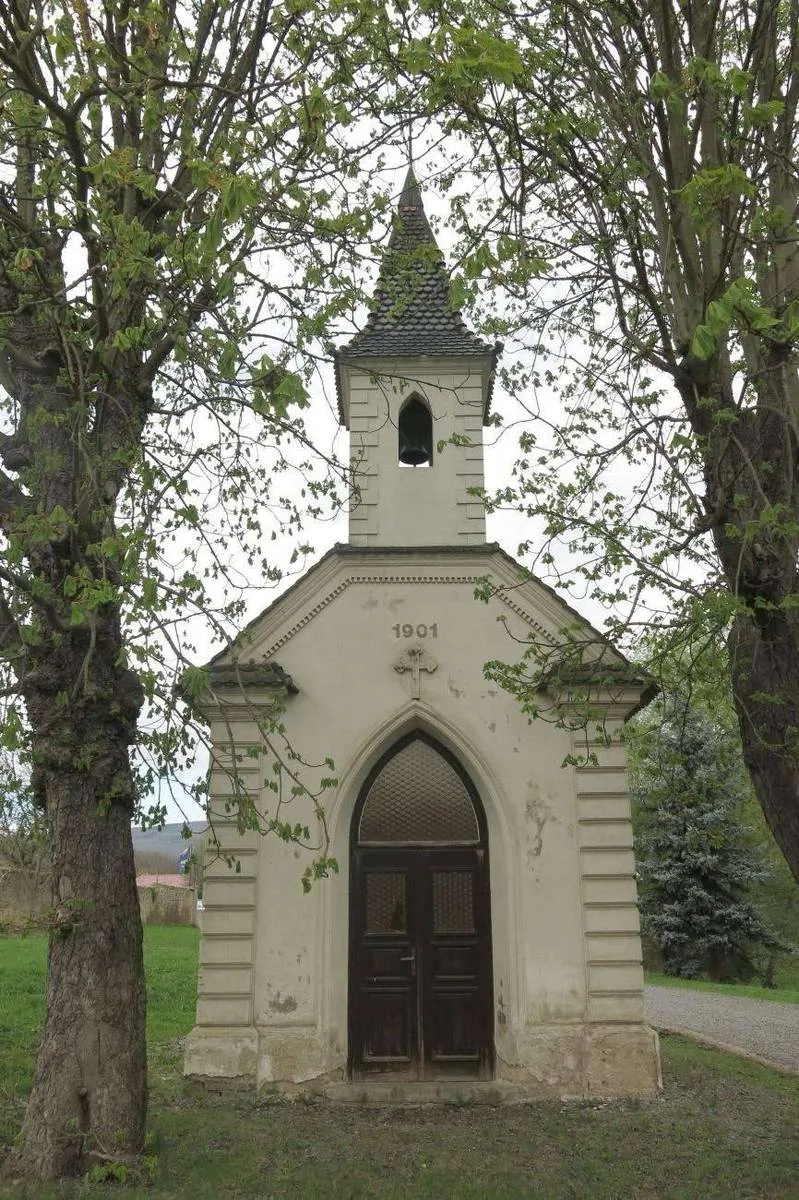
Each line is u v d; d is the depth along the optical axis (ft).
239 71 29.91
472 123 28.40
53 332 27.96
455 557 41.75
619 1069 36.27
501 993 38.04
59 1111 25.26
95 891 26.76
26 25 26.21
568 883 38.42
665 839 94.68
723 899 95.96
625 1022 36.86
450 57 21.85
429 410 45.11
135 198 29.66
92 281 27.99
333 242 29.35
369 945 39.01
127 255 23.85
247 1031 36.52
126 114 31.30
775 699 25.44
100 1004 26.09
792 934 115.96
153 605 22.63
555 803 39.19
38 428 27.12
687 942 94.53
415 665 40.37
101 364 27.22
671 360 27.91
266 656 40.65
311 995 37.19
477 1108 35.29
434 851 39.93
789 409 27.02
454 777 40.83
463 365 45.29
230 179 20.67
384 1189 26.35
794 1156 29.14
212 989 36.91
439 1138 31.45
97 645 27.86
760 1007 67.05
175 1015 53.06
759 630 25.90
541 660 32.50
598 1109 34.99
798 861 25.68
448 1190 26.21
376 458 44.16
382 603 41.39
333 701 40.16
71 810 27.20
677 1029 53.06
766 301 26.94
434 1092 36.04
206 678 24.50
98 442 27.09
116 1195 23.84
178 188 30.12
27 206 30.81
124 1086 25.93
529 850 38.73
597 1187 26.66
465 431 44.65
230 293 27.20
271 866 38.40
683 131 26.91
